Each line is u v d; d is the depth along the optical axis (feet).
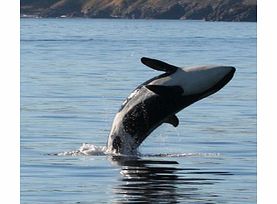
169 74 206.90
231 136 242.37
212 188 169.78
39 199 160.25
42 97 337.11
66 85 387.55
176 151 216.54
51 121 268.21
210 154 212.23
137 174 183.32
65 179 177.78
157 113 208.44
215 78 205.46
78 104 313.73
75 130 249.75
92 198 160.15
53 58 578.25
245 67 504.43
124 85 386.11
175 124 211.00
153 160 201.57
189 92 205.05
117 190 166.81
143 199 159.12
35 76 433.89
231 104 321.32
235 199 160.97
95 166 192.34
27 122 265.13
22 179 177.37
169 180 177.06
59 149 215.92
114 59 574.56
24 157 203.21
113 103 318.04
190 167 193.06
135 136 210.79
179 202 157.28
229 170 189.78
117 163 196.75
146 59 205.77
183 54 626.23
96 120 272.10
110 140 212.64
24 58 574.97
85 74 447.01
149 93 208.64
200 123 268.41
